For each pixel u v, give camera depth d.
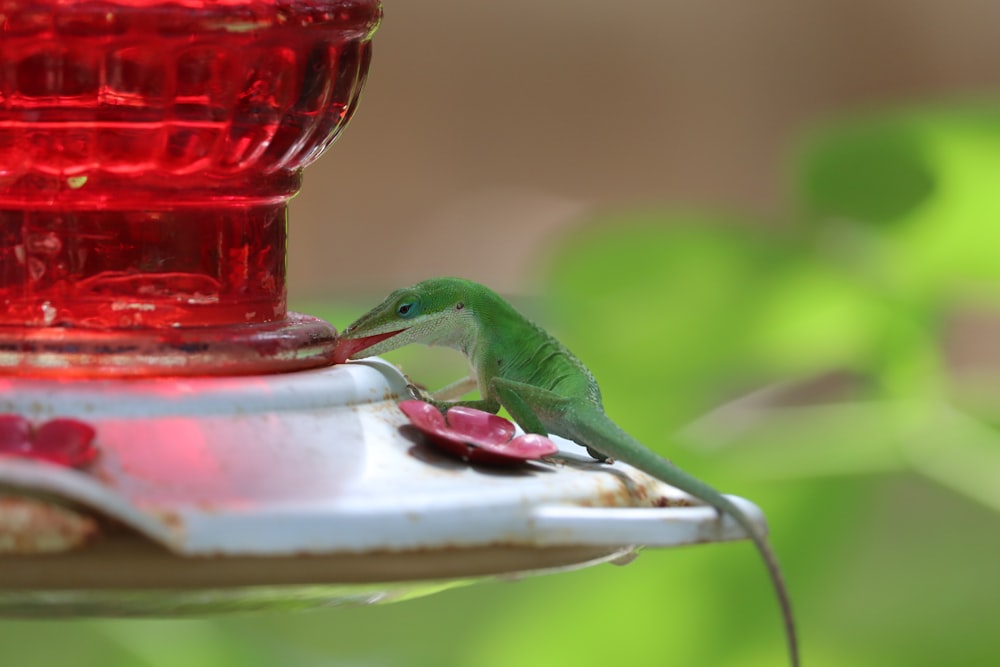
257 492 4.66
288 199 6.39
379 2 6.37
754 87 25.11
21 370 5.34
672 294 10.35
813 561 9.67
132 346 5.41
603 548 5.16
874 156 10.08
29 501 4.37
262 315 6.13
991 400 9.89
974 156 9.82
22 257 5.75
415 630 12.11
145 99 5.68
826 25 24.75
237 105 5.84
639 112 25.72
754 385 11.23
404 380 6.07
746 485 9.59
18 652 10.38
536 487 5.07
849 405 9.92
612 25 26.05
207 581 4.55
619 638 10.52
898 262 10.06
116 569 4.48
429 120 25.80
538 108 25.84
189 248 5.89
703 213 10.88
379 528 4.57
